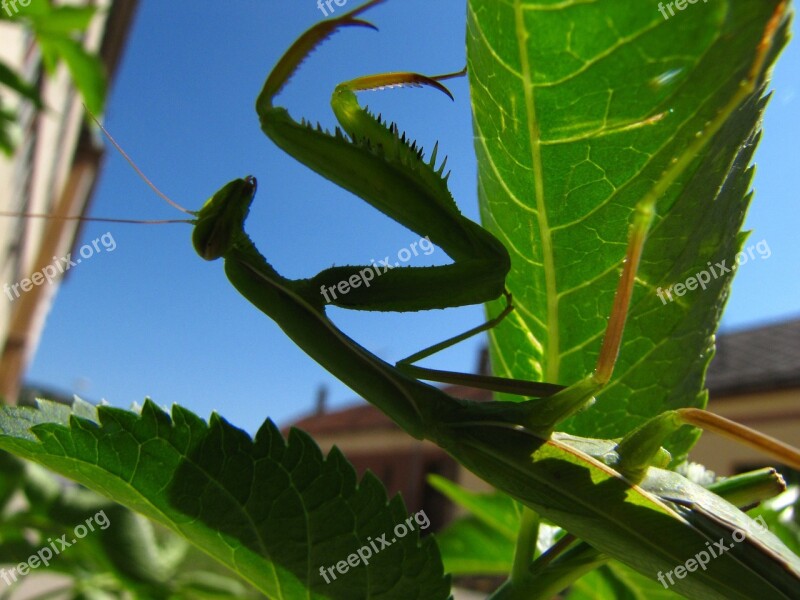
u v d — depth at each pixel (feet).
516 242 0.15
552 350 0.16
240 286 0.15
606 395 0.15
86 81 0.33
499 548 0.26
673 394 0.15
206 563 0.20
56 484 0.20
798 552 0.20
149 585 0.19
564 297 0.15
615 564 0.18
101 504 0.20
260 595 0.20
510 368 0.17
